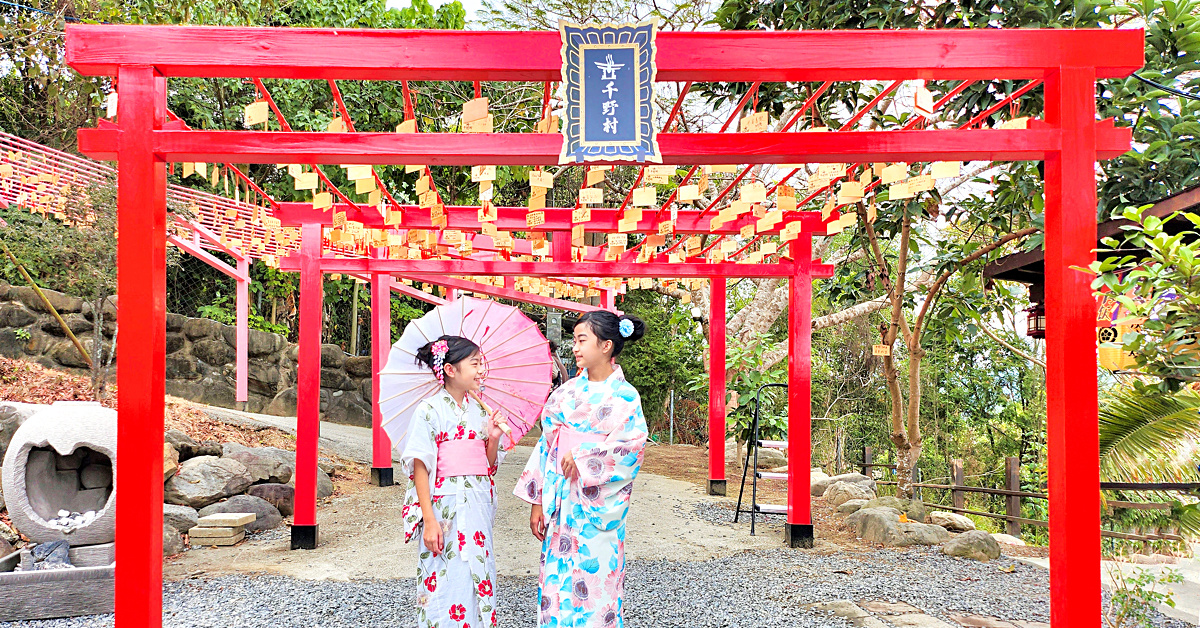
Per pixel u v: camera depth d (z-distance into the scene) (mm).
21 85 7105
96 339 7180
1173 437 4090
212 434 7941
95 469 4223
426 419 2783
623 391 2818
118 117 2492
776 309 11766
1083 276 2576
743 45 2590
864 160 2725
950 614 3760
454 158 2621
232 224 6848
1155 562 4594
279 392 10867
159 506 2541
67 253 6750
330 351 11898
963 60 2596
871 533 5637
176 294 11273
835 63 2594
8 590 3557
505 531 5812
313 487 5215
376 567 4672
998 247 5898
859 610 3818
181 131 2521
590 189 3311
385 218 4766
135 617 2436
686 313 13922
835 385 15883
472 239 5695
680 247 6348
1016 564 4871
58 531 3838
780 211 3795
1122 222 4074
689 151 2631
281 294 11984
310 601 3939
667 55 2576
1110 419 4230
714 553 5195
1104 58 2611
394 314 13766
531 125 8492
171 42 2506
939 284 6395
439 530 2707
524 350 3291
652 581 4414
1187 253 2346
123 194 2484
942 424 14805
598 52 2512
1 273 8422
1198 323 2469
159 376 2547
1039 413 13172
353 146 2578
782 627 3562
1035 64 2600
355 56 2533
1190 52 4176
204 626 3539
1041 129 2607
